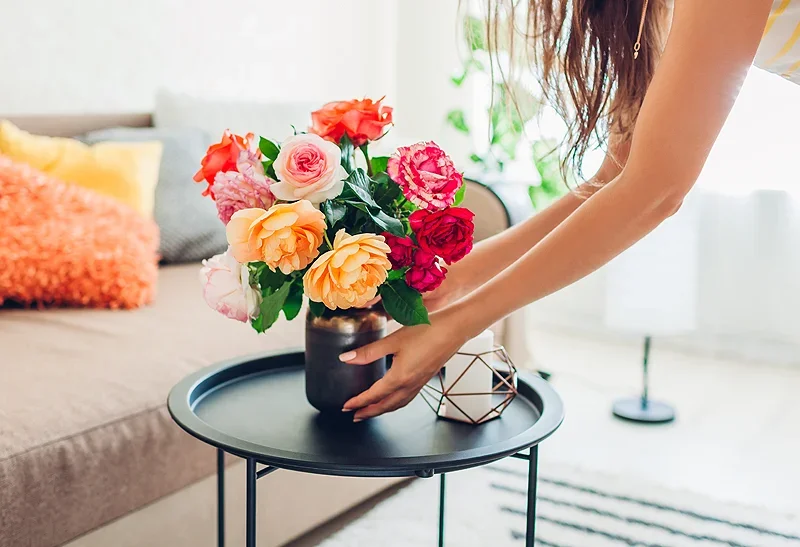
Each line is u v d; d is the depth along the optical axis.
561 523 1.73
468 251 0.93
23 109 2.27
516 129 1.33
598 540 1.66
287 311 1.00
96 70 2.45
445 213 0.91
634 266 2.32
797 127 2.59
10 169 1.70
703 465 2.05
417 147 0.93
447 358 0.95
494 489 1.90
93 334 1.51
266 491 1.46
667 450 2.15
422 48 3.51
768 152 2.64
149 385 1.31
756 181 2.68
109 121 2.31
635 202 0.88
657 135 0.85
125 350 1.43
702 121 0.84
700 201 2.91
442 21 3.44
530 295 0.93
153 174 2.09
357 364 0.99
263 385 1.19
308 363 1.04
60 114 2.20
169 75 2.69
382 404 0.98
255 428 1.01
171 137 2.24
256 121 2.48
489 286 0.94
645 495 1.87
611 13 1.11
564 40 1.17
